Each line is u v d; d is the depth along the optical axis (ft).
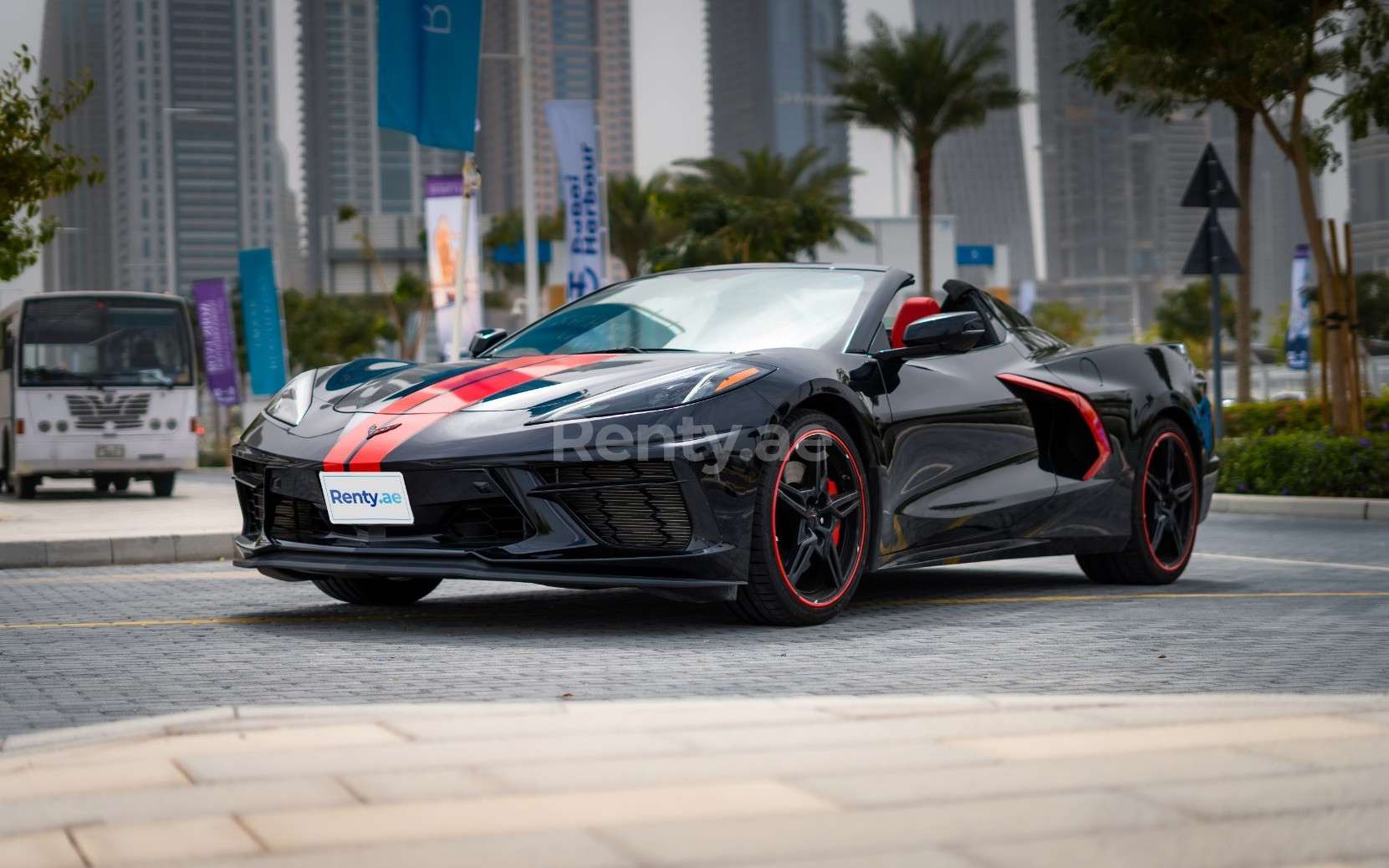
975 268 205.57
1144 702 7.84
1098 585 17.90
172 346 49.70
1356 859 4.89
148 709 9.36
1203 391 18.95
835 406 13.75
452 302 56.75
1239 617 14.55
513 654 11.60
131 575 19.62
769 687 9.99
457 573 12.24
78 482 68.28
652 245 139.33
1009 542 15.74
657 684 10.11
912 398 14.57
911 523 14.44
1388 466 34.96
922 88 101.35
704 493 12.36
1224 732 6.95
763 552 12.76
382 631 13.11
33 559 21.83
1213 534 28.40
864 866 4.73
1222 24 43.16
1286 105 45.52
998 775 6.05
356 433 12.91
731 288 15.84
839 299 15.26
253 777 6.14
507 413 12.62
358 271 221.25
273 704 9.43
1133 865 4.78
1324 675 10.81
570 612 14.57
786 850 4.92
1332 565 21.30
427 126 34.45
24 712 9.31
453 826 5.27
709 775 6.07
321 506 12.94
